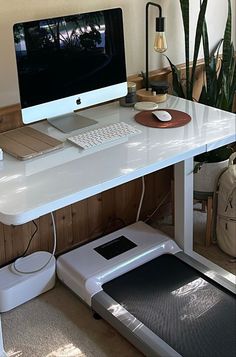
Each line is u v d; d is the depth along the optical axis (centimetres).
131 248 286
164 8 299
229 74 303
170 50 313
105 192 307
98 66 257
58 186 210
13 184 212
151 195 330
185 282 269
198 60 326
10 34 250
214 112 273
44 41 237
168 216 340
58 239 299
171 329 241
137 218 324
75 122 263
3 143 243
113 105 284
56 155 235
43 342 247
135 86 283
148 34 298
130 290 264
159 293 262
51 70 242
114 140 245
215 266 288
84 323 258
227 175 290
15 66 256
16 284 263
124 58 265
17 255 286
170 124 259
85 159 230
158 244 288
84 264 274
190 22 315
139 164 225
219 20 329
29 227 284
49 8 258
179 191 285
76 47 247
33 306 268
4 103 259
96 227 313
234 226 291
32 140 245
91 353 241
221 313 249
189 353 228
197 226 326
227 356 226
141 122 262
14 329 255
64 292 277
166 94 291
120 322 243
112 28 257
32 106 241
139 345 234
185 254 288
